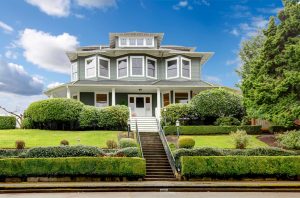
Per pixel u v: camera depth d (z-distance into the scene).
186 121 36.50
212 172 23.44
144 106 42.94
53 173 22.77
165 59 44.38
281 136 29.11
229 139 31.59
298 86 29.27
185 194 17.86
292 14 30.97
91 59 43.41
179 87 40.66
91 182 22.19
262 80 30.77
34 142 29.48
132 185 20.06
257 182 22.11
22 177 22.61
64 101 35.69
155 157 27.44
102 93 42.59
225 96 36.81
